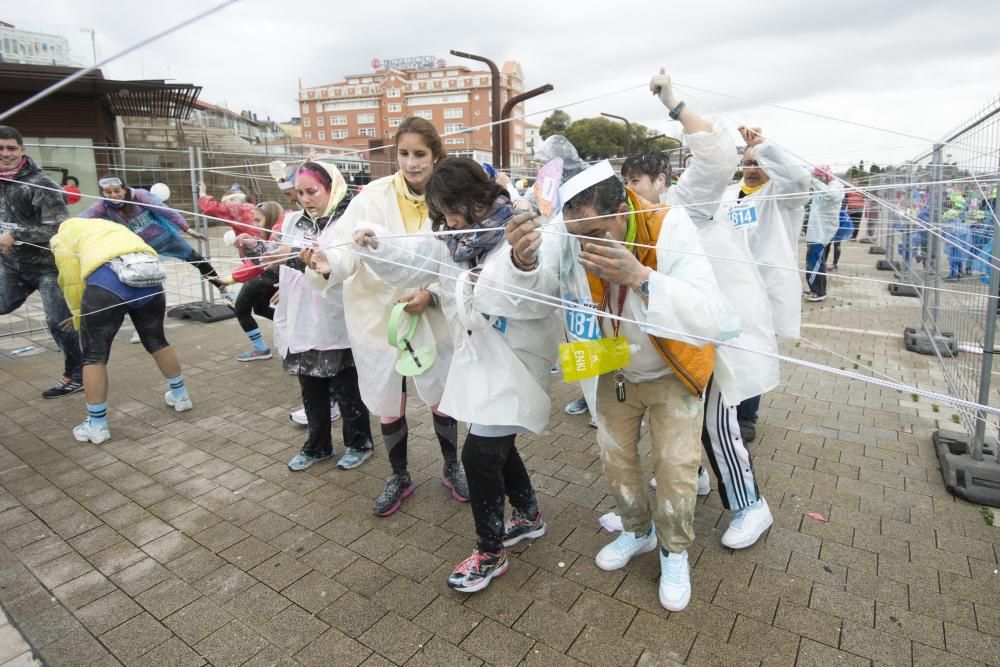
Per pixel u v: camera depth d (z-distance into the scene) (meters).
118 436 3.97
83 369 3.81
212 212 5.32
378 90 77.56
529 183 6.02
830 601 2.28
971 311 4.55
